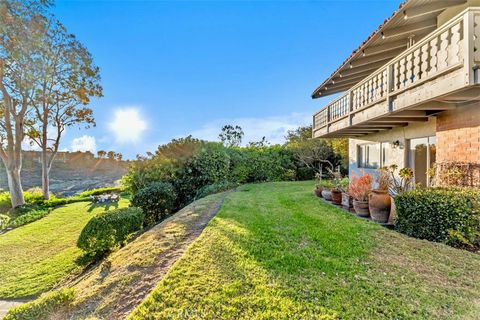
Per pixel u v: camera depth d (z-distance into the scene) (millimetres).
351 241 5117
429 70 4852
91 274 5227
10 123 16234
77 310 3643
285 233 5582
